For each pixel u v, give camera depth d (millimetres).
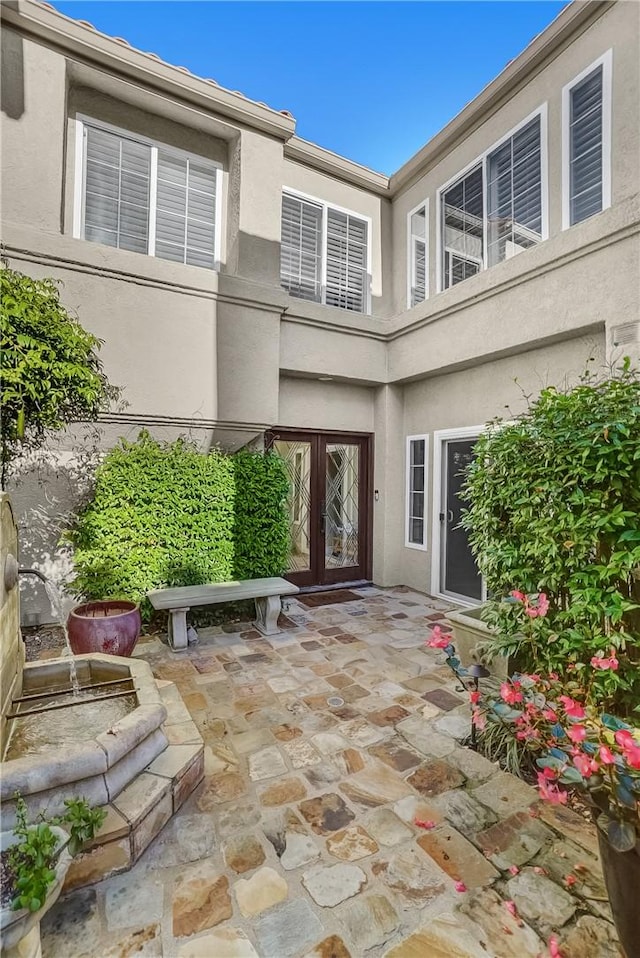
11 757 2365
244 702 3525
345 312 6789
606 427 2443
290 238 6789
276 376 5906
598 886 1909
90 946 1648
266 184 5934
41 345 3520
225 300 5516
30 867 1376
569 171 4883
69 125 5109
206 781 2576
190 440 5664
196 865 2008
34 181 4566
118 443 5266
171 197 5750
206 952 1636
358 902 1832
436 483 6727
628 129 4277
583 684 2539
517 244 5496
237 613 5629
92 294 4762
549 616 2727
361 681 3920
